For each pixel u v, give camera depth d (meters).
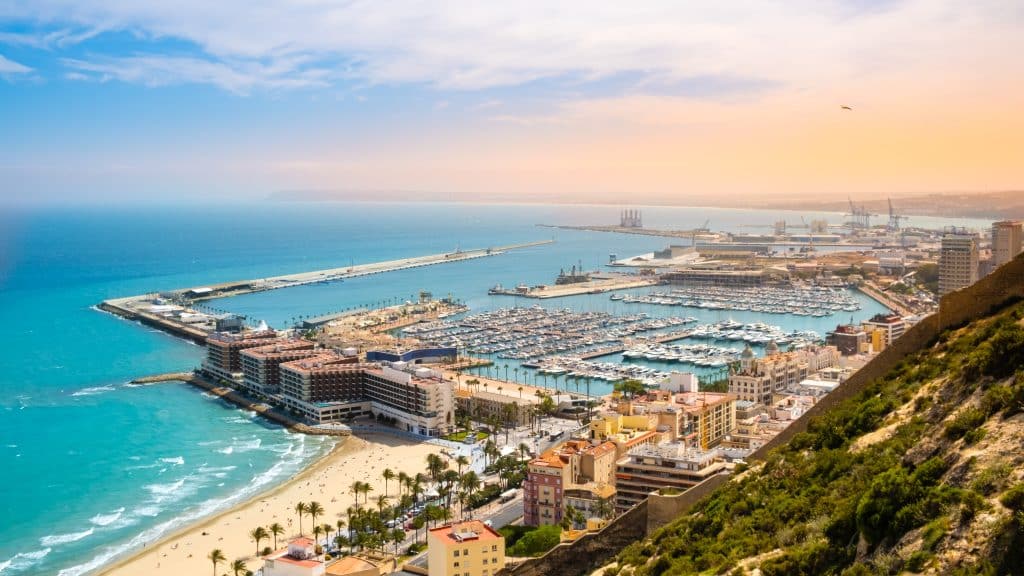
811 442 156.50
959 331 154.00
